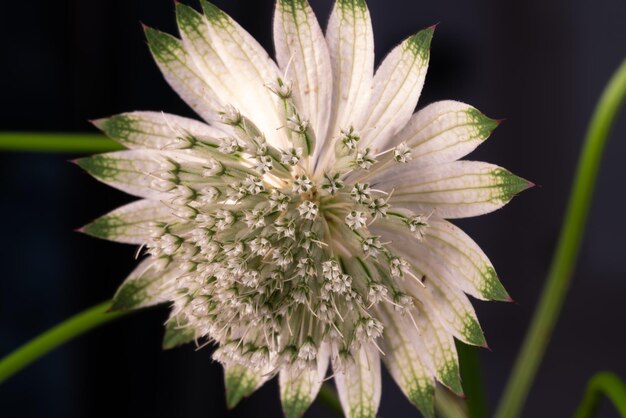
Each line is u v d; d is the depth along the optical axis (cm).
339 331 14
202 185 14
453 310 14
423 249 14
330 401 16
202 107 14
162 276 15
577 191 16
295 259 14
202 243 14
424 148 14
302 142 14
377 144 14
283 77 14
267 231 14
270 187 14
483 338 14
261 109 14
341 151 14
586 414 16
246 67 14
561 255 16
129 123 14
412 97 14
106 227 14
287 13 14
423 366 14
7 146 15
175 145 14
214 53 14
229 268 14
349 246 14
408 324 14
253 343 14
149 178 14
